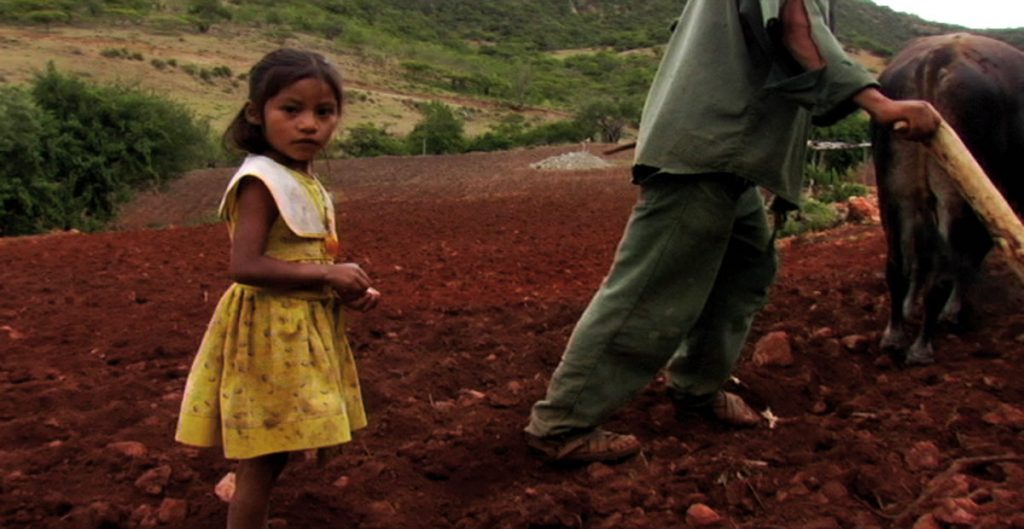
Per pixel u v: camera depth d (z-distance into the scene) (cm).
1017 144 470
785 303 620
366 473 354
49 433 407
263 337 267
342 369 286
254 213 262
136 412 430
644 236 341
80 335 615
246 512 276
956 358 494
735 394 434
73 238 1443
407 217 2130
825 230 1171
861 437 376
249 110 268
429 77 9175
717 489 335
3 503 328
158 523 319
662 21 15950
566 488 337
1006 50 475
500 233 1658
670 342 345
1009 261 301
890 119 307
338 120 272
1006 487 318
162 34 8088
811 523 301
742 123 326
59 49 6456
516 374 499
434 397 466
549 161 4134
